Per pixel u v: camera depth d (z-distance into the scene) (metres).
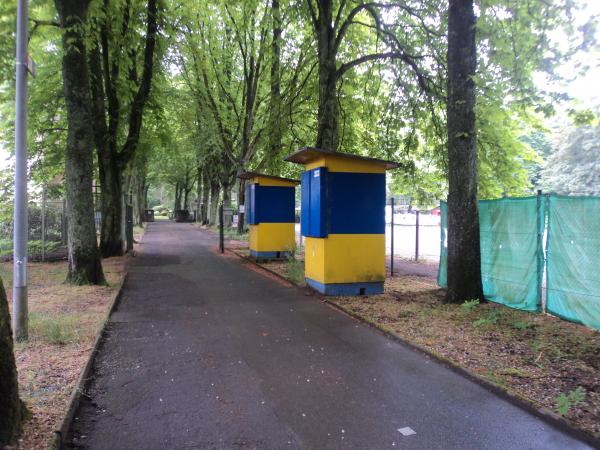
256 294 9.83
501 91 8.99
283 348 6.06
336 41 12.70
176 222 55.56
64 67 10.23
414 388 4.73
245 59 22.75
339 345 6.20
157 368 5.29
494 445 3.61
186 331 6.86
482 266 9.02
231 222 34.72
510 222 8.28
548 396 4.36
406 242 23.92
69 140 10.35
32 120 18.17
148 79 15.38
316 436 3.75
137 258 16.50
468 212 8.39
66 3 10.00
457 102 8.38
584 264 6.74
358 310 8.05
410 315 7.61
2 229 19.64
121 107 15.79
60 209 19.14
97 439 3.68
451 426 3.92
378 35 13.21
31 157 19.77
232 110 25.17
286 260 15.57
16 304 6.08
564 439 3.70
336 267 9.45
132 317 7.70
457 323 7.05
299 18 15.64
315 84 17.06
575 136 39.09
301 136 19.94
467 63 8.40
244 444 3.62
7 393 3.34
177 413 4.15
